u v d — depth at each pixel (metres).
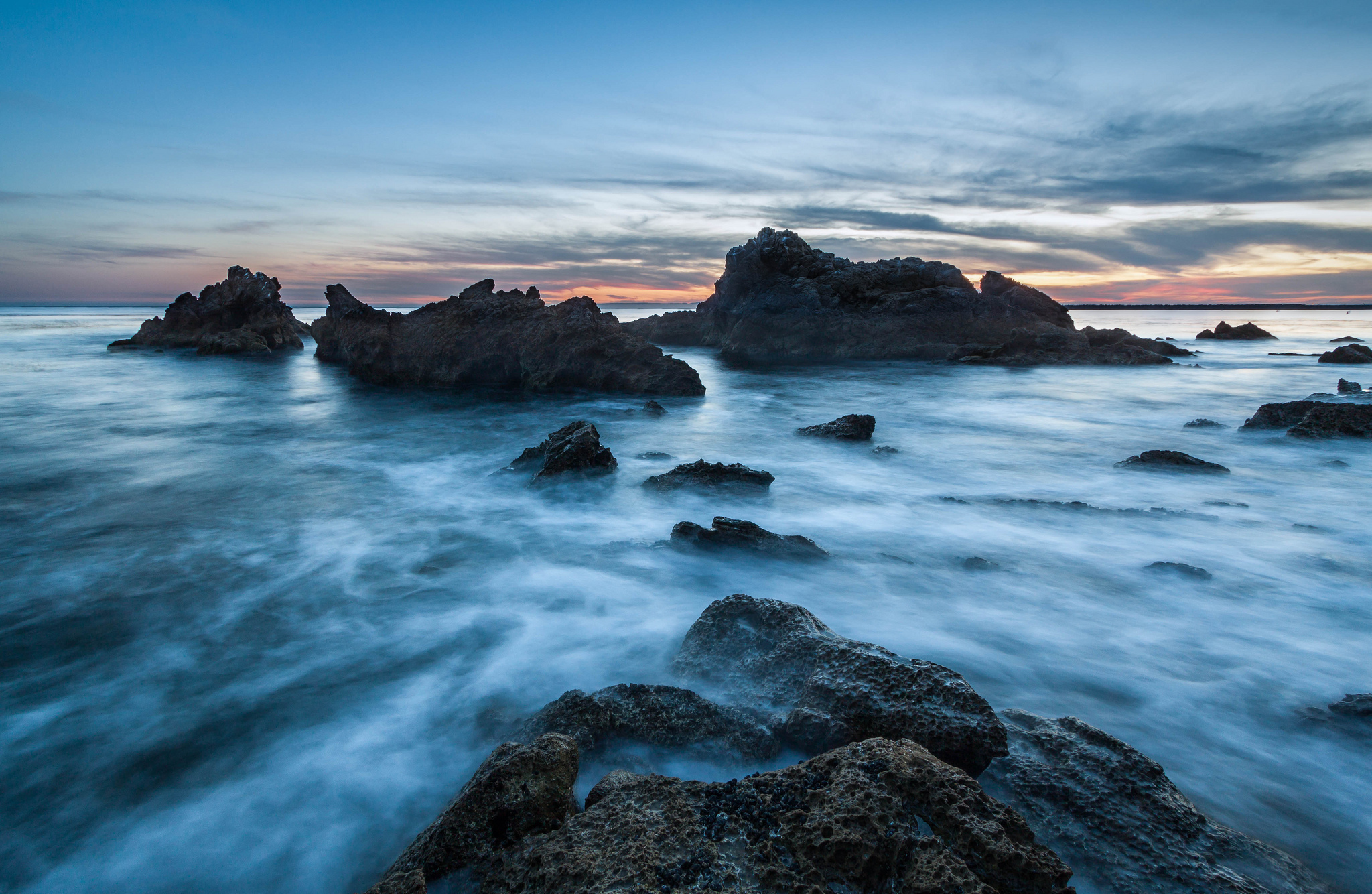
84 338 59.44
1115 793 4.24
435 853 3.78
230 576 9.15
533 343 27.41
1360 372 33.78
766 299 44.91
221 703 6.20
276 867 4.43
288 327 50.25
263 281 50.16
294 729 5.82
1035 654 6.75
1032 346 37.94
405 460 16.27
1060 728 4.88
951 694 4.70
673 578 8.88
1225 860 3.88
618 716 5.07
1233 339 63.62
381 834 4.70
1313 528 10.43
